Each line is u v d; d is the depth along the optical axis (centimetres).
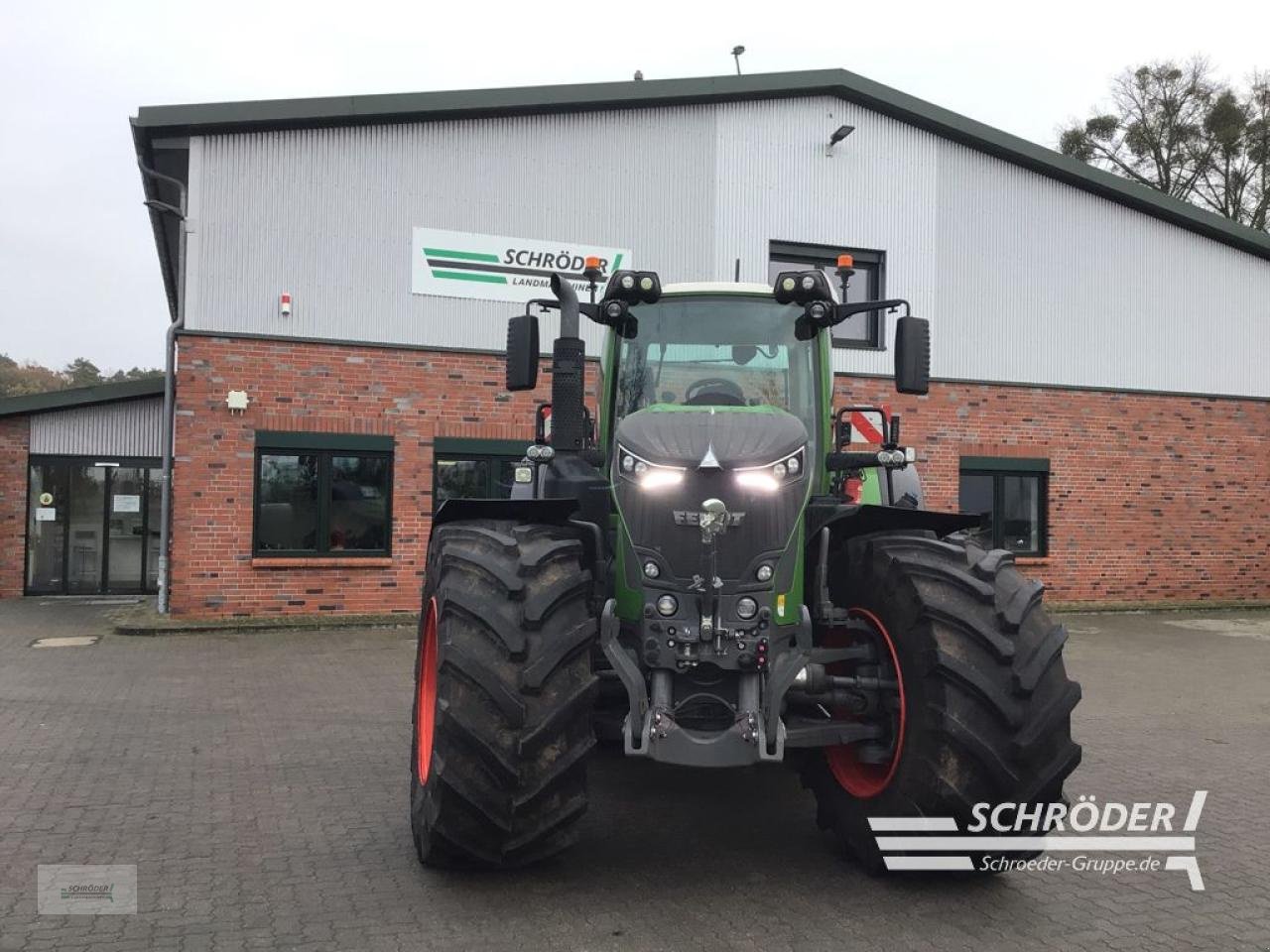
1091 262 1602
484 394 1315
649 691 394
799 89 1419
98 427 1689
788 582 397
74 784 551
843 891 402
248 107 1207
